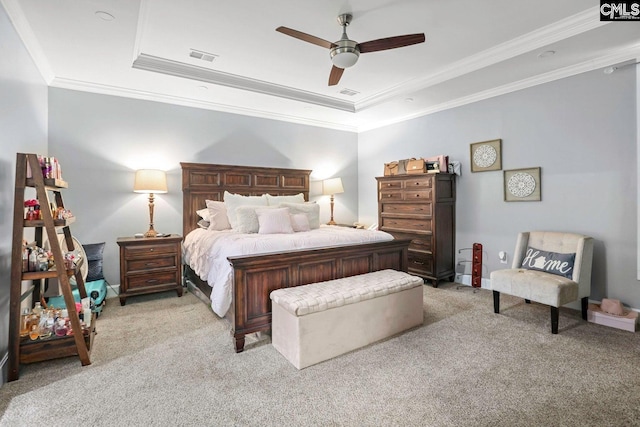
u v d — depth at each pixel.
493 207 3.92
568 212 3.27
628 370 2.04
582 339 2.50
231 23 2.57
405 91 3.97
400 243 3.29
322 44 2.34
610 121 2.98
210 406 1.71
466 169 4.20
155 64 3.28
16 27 2.29
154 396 1.80
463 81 3.57
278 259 2.49
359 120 5.35
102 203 3.72
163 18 2.49
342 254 2.87
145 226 3.98
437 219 4.09
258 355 2.29
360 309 2.38
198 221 4.27
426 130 4.70
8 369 1.97
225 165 4.48
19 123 2.42
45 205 2.05
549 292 2.64
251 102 4.35
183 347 2.41
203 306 3.36
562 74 3.25
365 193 5.80
